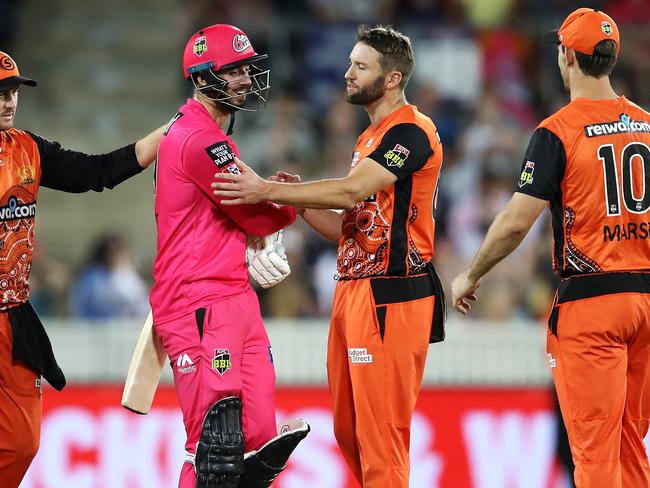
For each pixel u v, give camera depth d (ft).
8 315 56.39
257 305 56.34
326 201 53.57
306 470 87.86
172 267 54.70
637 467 54.34
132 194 151.33
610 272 53.01
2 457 57.06
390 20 158.40
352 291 56.54
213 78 54.54
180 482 55.06
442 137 148.25
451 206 138.21
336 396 58.49
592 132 53.06
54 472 85.81
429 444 89.51
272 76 151.02
